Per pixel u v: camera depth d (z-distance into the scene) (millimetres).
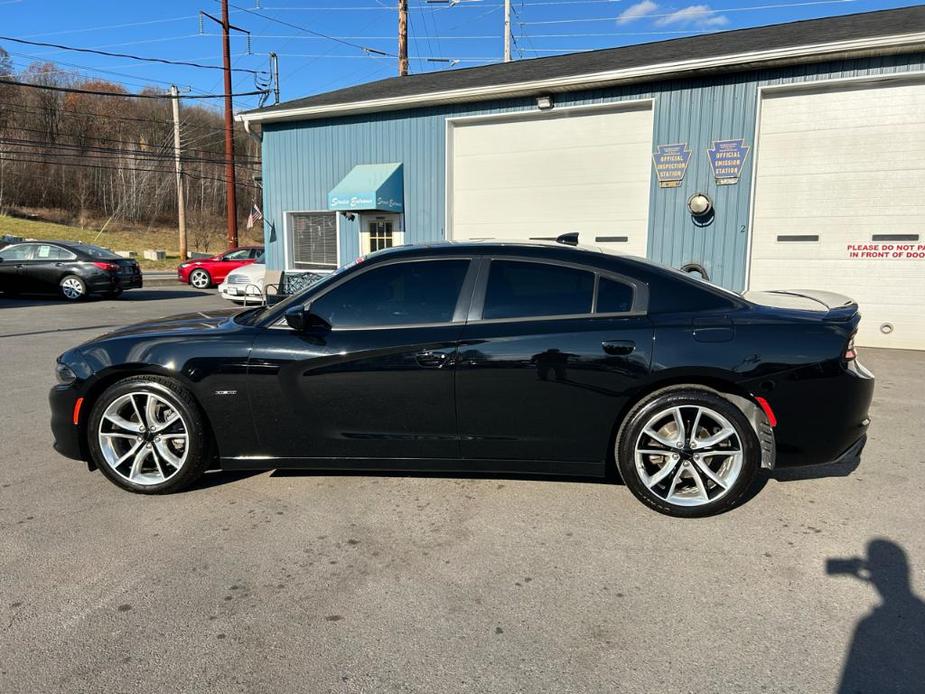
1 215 55531
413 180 11547
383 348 3451
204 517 3398
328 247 12672
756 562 2908
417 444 3512
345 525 3303
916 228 8281
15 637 2359
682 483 3484
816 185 8750
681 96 9328
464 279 3574
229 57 24203
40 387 6371
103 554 2992
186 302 15508
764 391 3234
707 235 9391
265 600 2613
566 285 3508
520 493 3705
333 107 11586
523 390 3377
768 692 2062
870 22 9586
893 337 8547
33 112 46562
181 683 2117
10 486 3818
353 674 2164
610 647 2301
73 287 15094
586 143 10258
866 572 2814
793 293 4070
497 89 10258
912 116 8156
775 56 8289
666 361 3273
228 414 3561
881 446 4531
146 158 46094
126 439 3721
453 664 2211
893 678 2123
